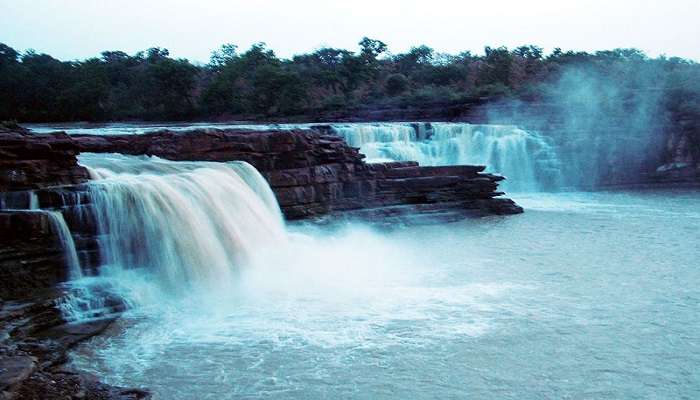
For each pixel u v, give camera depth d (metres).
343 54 107.25
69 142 17.66
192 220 18.70
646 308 16.22
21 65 73.88
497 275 19.70
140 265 17.25
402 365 12.40
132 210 17.30
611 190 49.06
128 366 12.23
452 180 32.81
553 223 30.75
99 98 73.81
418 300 16.80
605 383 11.69
